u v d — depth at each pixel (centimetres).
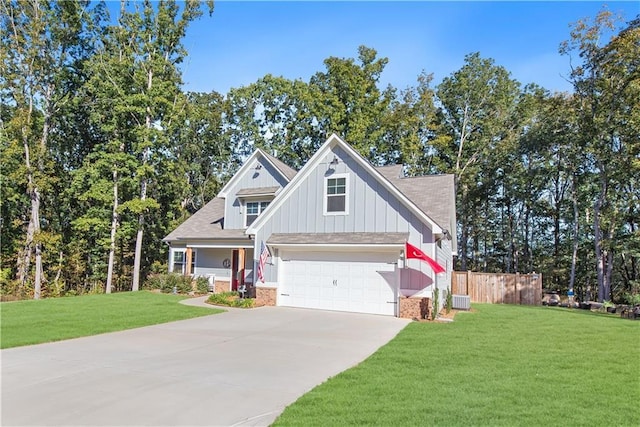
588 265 3225
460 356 863
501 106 3600
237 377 709
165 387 651
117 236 2638
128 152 2812
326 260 1652
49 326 1203
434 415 521
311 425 491
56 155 3014
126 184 2705
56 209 3072
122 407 564
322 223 1692
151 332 1144
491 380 683
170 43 2733
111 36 2753
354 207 1638
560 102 2834
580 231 3219
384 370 747
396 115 3559
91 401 588
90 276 3106
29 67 2503
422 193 1880
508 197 3653
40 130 2730
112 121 2647
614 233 2723
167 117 2672
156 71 2620
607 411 541
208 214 2702
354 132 3409
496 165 3594
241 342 1015
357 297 1580
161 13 2627
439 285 1586
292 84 3759
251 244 2245
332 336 1100
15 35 2441
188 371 746
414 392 616
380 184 1598
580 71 2569
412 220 1530
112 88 2572
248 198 2338
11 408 561
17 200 2798
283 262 1733
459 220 3891
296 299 1692
